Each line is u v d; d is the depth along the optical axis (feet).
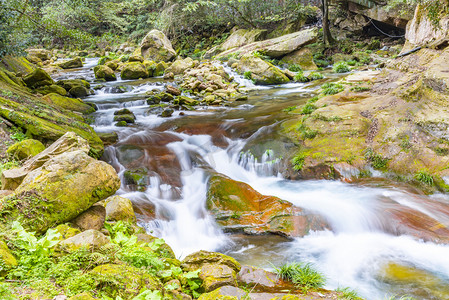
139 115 43.50
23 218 12.66
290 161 27.68
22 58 61.36
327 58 80.74
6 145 24.21
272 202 22.18
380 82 41.93
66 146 17.71
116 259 11.27
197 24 106.83
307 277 13.85
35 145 23.00
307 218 20.52
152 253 12.66
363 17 85.61
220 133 35.17
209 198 22.66
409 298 13.57
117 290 9.72
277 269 14.66
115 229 15.61
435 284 14.53
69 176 14.21
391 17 76.18
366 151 26.35
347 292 13.19
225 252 18.28
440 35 45.06
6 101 28.78
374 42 81.87
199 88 57.16
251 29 97.04
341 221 20.15
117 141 33.83
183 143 32.94
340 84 44.42
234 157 30.32
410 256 16.89
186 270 13.46
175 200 23.66
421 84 28.53
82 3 60.44
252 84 63.00
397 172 24.48
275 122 35.68
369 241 18.63
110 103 47.14
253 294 11.93
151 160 28.89
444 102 26.32
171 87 52.95
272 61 73.46
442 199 21.59
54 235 11.16
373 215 20.27
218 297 11.14
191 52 104.27
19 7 40.32
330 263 16.61
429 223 19.04
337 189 24.20
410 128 26.21
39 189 13.42
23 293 8.87
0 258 9.78
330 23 94.38
